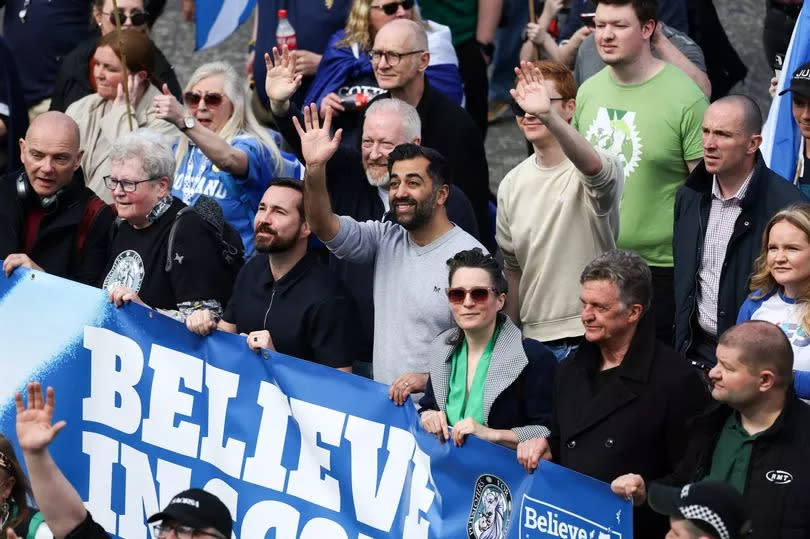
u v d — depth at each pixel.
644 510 25.67
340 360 28.84
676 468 25.03
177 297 29.77
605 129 33.34
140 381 28.53
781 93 32.31
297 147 31.81
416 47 33.81
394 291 29.06
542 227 30.97
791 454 24.02
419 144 31.44
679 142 32.78
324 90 36.56
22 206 31.67
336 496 27.19
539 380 26.91
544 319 31.16
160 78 38.75
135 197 29.94
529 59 42.59
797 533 23.81
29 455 23.06
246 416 27.81
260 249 28.84
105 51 36.84
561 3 41.53
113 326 28.77
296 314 28.84
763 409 24.27
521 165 31.72
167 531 21.30
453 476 26.14
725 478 24.34
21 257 29.64
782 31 38.34
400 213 28.69
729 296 29.09
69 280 29.20
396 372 28.81
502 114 45.94
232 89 34.03
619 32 32.88
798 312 26.67
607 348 26.14
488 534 25.83
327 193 29.08
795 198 28.92
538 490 25.53
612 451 25.55
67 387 28.97
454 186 31.09
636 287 25.73
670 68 33.19
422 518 26.31
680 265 29.84
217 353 28.05
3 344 29.36
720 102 29.12
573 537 25.25
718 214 29.45
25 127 38.53
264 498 27.59
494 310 27.02
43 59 43.25
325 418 27.31
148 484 28.42
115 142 30.28
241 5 37.75
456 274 27.00
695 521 19.36
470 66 41.97
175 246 29.84
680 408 25.45
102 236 31.58
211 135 32.59
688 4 40.00
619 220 31.19
